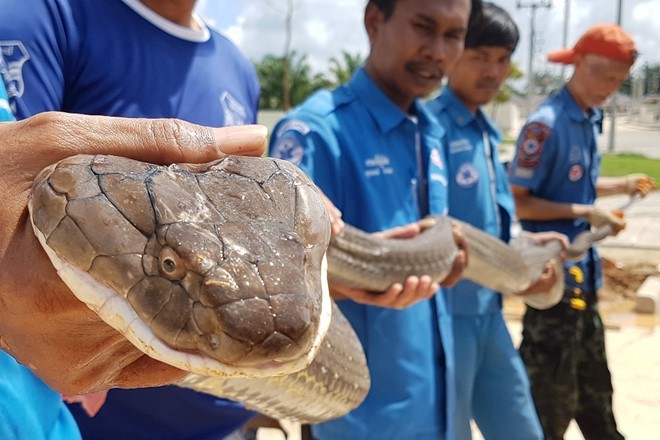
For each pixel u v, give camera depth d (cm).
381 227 112
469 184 141
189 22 95
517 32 153
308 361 46
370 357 108
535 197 179
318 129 109
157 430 91
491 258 134
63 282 46
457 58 124
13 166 48
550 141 174
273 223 48
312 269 50
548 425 170
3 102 59
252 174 52
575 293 169
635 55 177
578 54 179
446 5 118
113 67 84
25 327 47
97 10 84
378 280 106
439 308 114
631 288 345
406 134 120
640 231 484
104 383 53
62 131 48
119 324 45
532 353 172
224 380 74
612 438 172
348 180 111
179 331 44
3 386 55
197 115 92
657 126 1764
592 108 184
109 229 46
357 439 106
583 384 174
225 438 98
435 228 119
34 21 77
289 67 1692
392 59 120
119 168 48
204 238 45
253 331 43
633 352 240
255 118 109
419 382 108
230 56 102
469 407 133
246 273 44
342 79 1694
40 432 58
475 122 146
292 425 177
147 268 45
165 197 47
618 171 806
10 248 47
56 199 46
